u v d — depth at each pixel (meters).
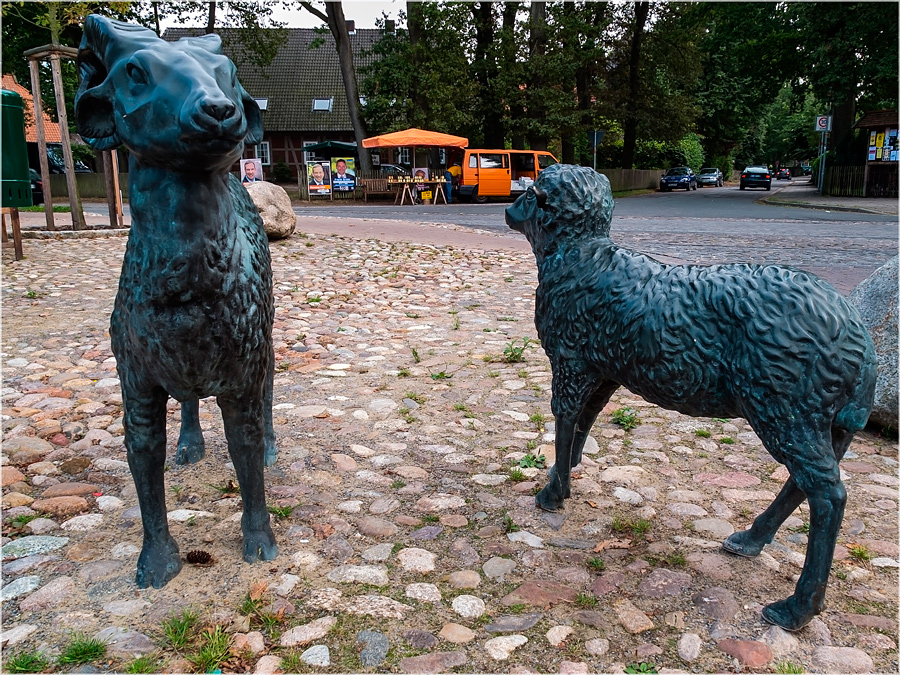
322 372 5.52
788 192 36.00
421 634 2.45
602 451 4.12
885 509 3.39
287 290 8.59
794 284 2.39
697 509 3.40
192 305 2.34
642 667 2.30
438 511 3.36
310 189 29.19
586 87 37.62
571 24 29.80
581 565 2.90
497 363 5.81
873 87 28.81
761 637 2.45
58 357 5.73
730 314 2.45
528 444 4.21
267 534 2.96
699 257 10.96
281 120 43.50
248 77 44.97
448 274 9.88
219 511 3.35
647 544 3.08
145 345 2.39
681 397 2.62
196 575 2.80
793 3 26.98
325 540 3.08
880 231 15.09
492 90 31.22
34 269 9.40
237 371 2.56
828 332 2.31
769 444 2.42
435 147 29.25
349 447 4.11
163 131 2.04
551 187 2.98
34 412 4.54
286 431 4.31
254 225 2.85
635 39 36.84
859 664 2.33
